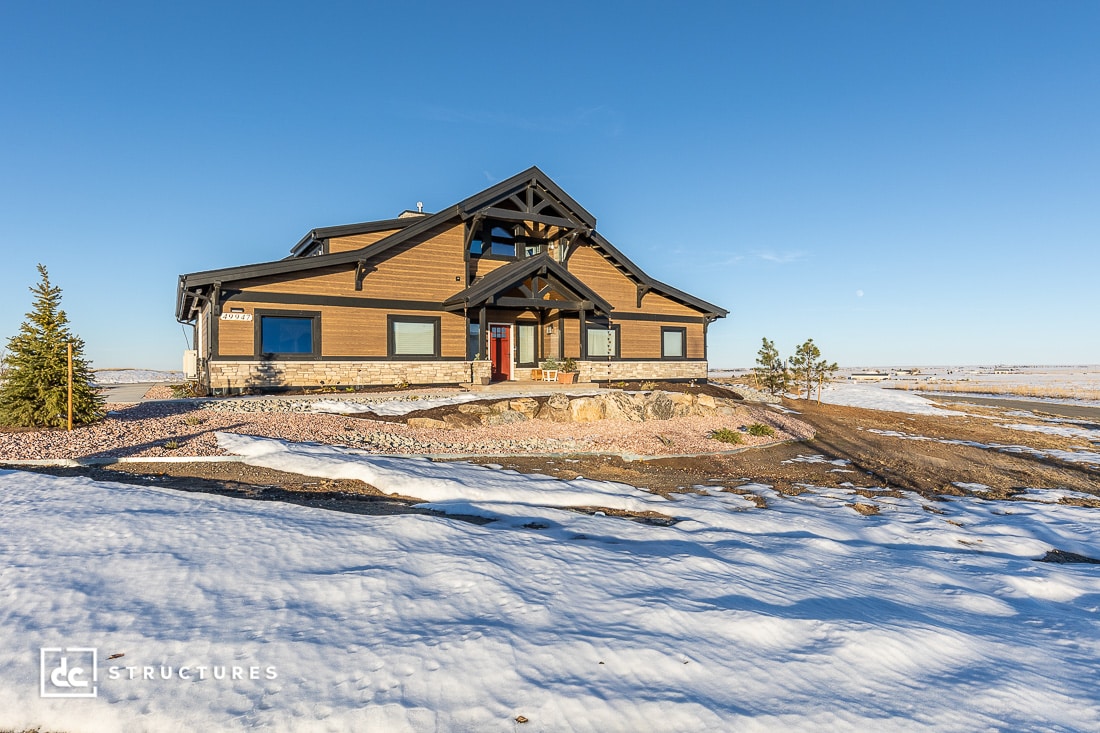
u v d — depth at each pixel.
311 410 15.01
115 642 3.72
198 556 5.12
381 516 6.76
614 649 3.97
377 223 20.20
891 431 20.48
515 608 4.46
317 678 3.45
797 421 19.67
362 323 19.38
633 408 16.73
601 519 7.72
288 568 4.99
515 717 3.23
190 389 18.52
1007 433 21.94
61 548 5.17
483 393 18.11
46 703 3.15
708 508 8.91
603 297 25.12
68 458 9.05
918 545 8.02
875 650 4.30
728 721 3.33
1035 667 4.40
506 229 23.88
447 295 21.20
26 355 11.82
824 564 6.66
